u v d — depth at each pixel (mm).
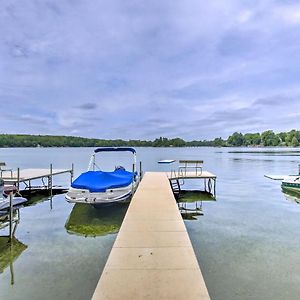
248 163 39875
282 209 11484
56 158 51625
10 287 5266
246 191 16109
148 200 9008
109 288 3662
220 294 5016
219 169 30484
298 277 5609
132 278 3920
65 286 5301
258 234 8188
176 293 3547
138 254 4723
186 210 11383
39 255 6730
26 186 17031
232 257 6547
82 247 7250
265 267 6031
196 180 22234
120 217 10320
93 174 11492
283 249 7020
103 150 14539
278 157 56375
